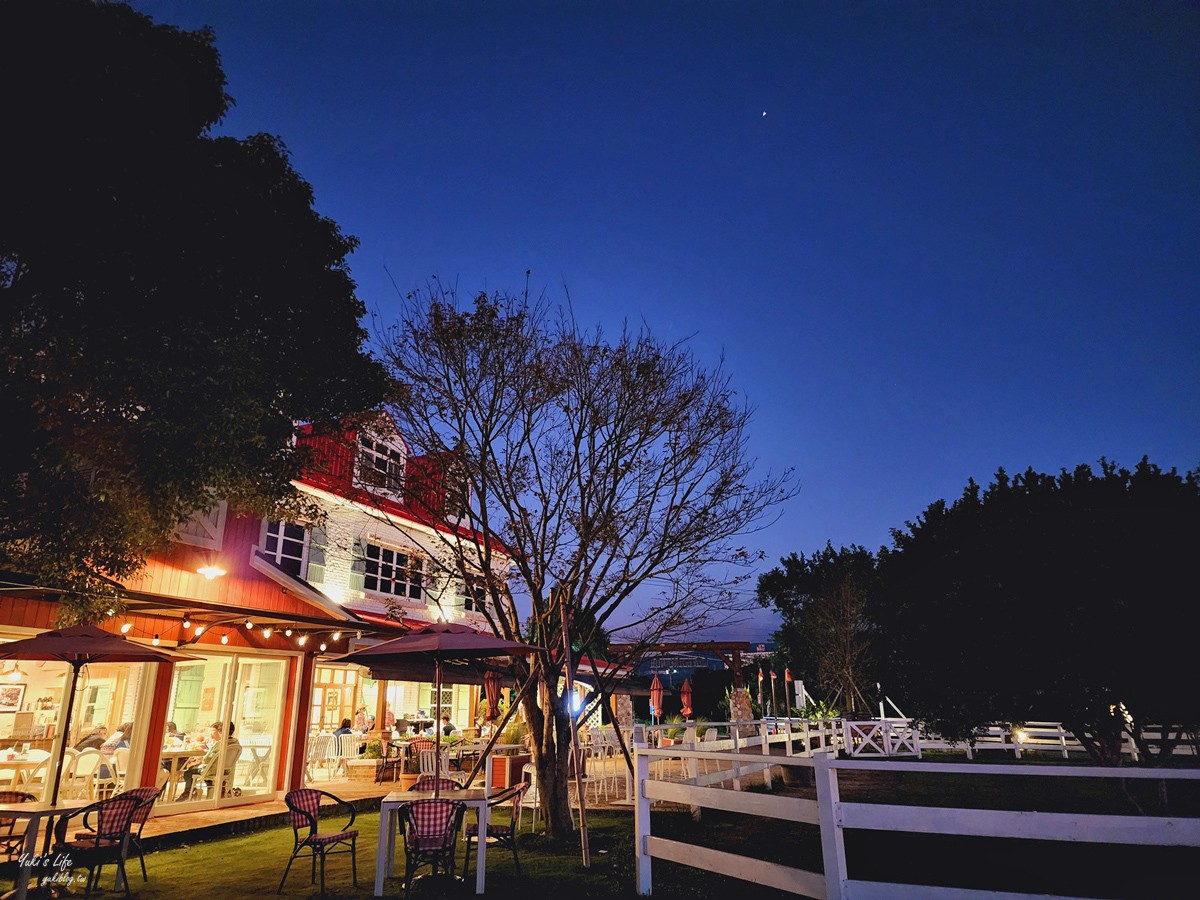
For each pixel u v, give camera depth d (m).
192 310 7.69
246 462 8.21
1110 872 8.59
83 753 11.14
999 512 12.32
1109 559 9.77
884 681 12.96
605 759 17.59
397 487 12.37
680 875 8.26
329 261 10.04
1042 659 10.02
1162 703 9.57
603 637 12.29
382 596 18.42
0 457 7.02
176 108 7.95
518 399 11.70
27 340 6.39
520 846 9.91
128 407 7.07
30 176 6.46
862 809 5.67
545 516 11.69
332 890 7.74
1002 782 16.38
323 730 17.58
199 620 12.18
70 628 8.38
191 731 12.52
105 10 7.49
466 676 13.33
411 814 7.39
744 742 15.14
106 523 7.64
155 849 10.00
